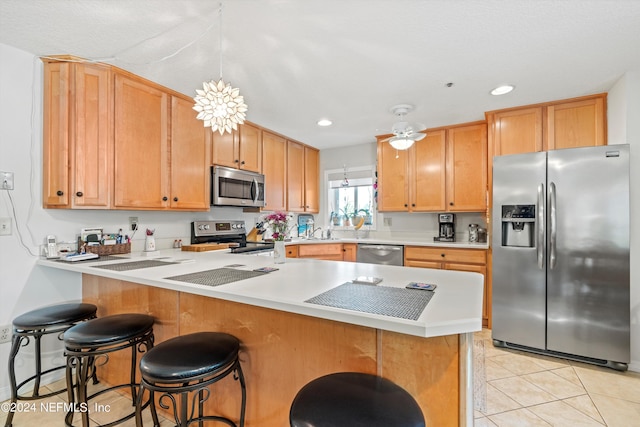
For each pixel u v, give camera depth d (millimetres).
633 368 2170
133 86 2250
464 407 961
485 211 3293
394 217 4141
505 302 2561
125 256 2256
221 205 2969
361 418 817
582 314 2268
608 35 1760
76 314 1729
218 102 1500
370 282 1340
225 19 1620
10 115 1903
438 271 1643
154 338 1725
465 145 3393
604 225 2201
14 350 1627
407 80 2348
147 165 2336
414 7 1528
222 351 1202
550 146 2740
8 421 1585
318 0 1474
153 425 1594
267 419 1350
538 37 1783
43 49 1916
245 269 1689
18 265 1930
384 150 3920
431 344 1010
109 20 1627
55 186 1975
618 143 2334
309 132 3771
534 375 2109
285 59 2039
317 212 4633
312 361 1229
